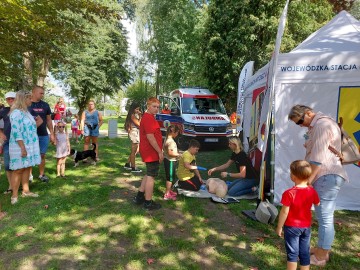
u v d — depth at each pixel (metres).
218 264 3.73
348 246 4.21
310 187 3.25
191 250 4.02
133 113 7.94
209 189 6.14
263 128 5.70
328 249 3.62
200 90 13.80
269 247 4.11
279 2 16.33
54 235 4.36
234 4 16.39
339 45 6.04
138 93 43.19
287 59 5.42
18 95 5.41
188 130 11.77
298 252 3.25
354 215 5.22
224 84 17.33
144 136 5.18
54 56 9.31
